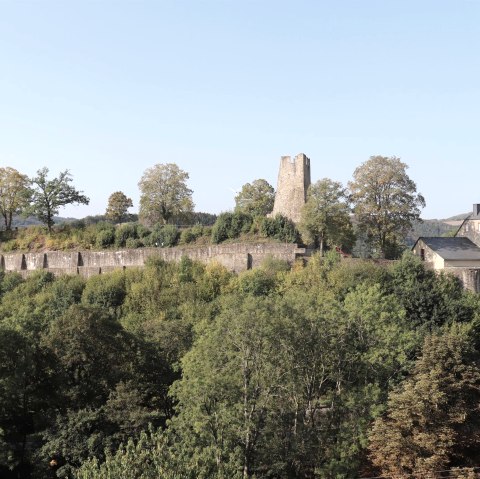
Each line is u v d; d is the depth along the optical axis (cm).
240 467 4150
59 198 10438
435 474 4275
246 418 4366
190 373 4731
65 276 9069
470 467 4419
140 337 6106
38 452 4581
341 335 5047
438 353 5034
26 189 10719
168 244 9494
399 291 7006
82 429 4603
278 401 4719
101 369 5356
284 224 9000
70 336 5350
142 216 10625
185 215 10712
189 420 4388
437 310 6631
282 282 7688
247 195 11112
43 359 5250
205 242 9394
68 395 5062
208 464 3653
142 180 10638
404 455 4338
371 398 4703
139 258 9194
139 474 3147
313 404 4997
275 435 4581
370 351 5153
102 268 9156
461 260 8050
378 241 8838
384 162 8688
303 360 4809
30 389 5112
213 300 7744
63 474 4344
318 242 8938
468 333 5944
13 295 8888
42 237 10431
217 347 4666
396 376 5294
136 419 4603
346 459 4466
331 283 7406
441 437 4391
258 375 4588
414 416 4481
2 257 10081
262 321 4572
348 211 8488
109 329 5581
